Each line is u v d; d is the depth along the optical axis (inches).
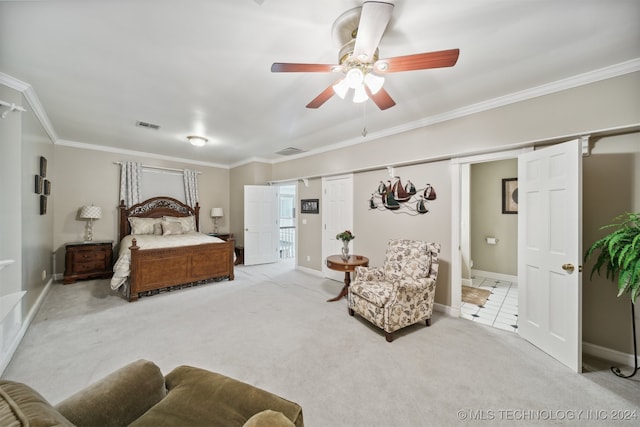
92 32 65.5
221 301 133.1
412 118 123.7
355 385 69.5
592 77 81.8
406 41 68.4
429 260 108.3
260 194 225.6
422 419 58.3
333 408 61.4
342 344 90.7
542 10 57.4
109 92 98.8
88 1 55.1
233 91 97.3
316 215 190.5
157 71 84.1
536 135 92.6
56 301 130.8
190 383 42.4
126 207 196.5
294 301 133.9
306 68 61.3
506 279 171.8
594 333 85.1
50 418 24.8
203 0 54.9
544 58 75.5
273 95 100.7
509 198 170.7
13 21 60.9
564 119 87.2
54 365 77.2
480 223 182.2
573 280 76.6
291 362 79.8
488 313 120.3
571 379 72.2
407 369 76.4
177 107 113.0
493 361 80.7
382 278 117.6
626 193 80.0
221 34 66.3
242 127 138.6
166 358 81.7
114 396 38.4
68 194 174.7
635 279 66.1
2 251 85.4
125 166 195.6
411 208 132.6
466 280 163.5
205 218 244.5
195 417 36.4
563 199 80.7
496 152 104.7
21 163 91.4
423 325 106.9
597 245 75.7
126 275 132.0
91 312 117.3
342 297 140.9
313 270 192.7
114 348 87.0
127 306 125.0
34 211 112.6
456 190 116.0
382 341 92.9
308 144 174.6
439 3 55.2
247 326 104.6
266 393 39.4
